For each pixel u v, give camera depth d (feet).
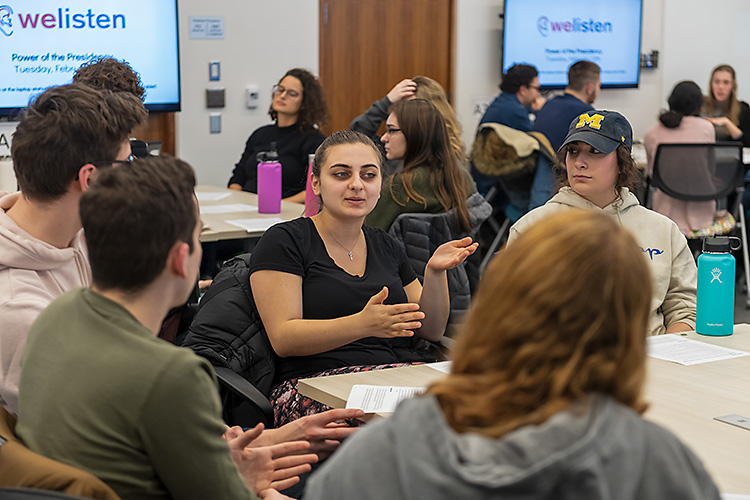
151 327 3.84
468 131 21.66
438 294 7.18
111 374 3.61
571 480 2.33
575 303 2.53
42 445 3.69
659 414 4.67
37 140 4.88
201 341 6.68
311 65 19.25
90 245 3.72
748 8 25.17
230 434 5.26
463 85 21.40
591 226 2.62
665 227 7.61
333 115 20.27
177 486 3.70
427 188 9.22
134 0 16.51
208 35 18.02
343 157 6.90
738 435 4.36
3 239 4.90
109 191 3.67
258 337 6.78
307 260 6.91
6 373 4.66
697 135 17.19
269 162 11.85
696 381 5.29
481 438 2.50
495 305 2.65
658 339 6.39
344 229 7.05
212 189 14.55
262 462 4.74
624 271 2.55
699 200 15.35
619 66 23.09
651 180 15.62
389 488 2.49
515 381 2.56
